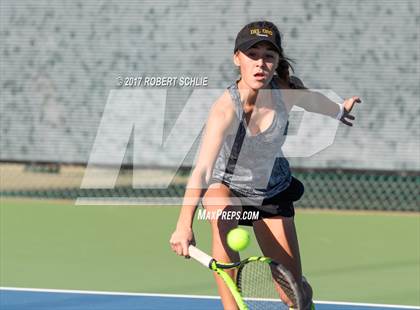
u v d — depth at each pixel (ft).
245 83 48.08
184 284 74.84
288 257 52.24
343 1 109.29
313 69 109.81
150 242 92.48
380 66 108.78
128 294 71.26
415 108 108.27
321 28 109.50
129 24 113.19
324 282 75.87
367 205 112.98
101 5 114.01
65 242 92.32
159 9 112.27
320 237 94.94
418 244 91.91
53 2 115.44
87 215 107.04
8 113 117.50
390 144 108.88
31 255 86.22
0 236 94.84
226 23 110.83
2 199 116.16
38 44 116.26
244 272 48.96
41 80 116.57
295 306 45.14
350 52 109.19
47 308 66.59
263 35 46.83
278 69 50.11
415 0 108.17
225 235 50.62
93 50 114.52
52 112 116.47
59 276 77.77
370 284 75.15
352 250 88.99
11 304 67.82
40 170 124.26
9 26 116.98
